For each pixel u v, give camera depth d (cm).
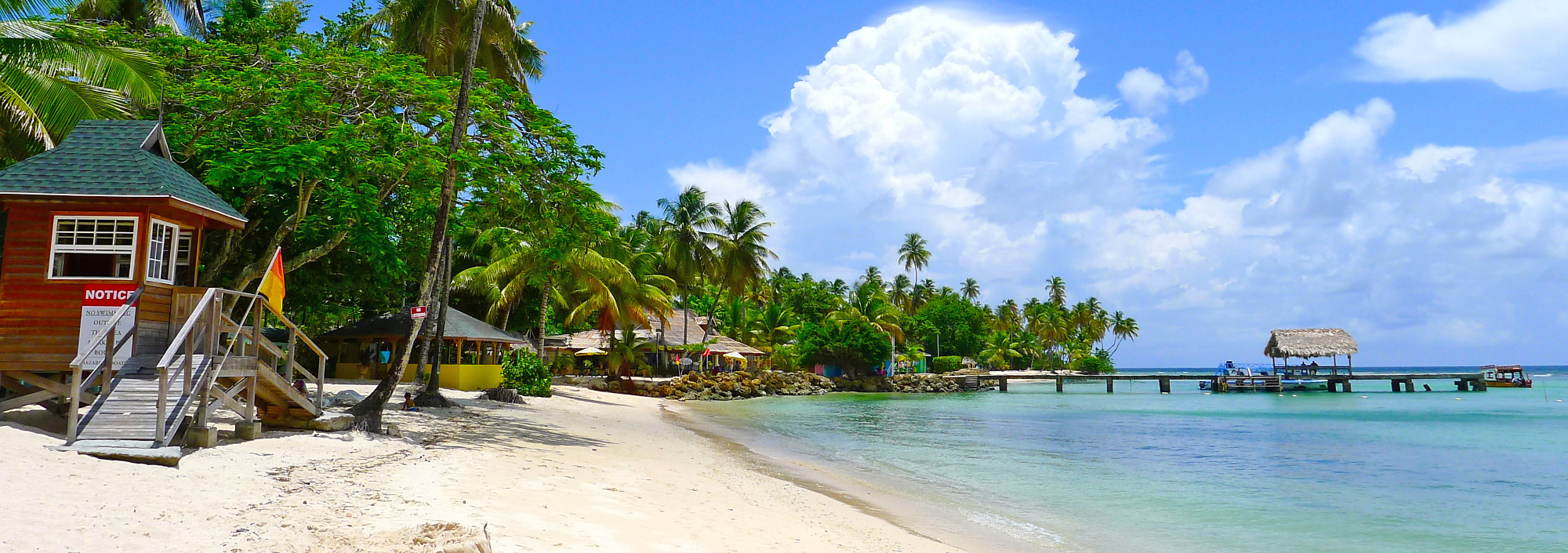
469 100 1711
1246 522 1270
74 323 1118
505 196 1833
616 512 927
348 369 3453
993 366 10706
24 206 1129
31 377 1105
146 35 1864
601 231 1953
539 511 866
